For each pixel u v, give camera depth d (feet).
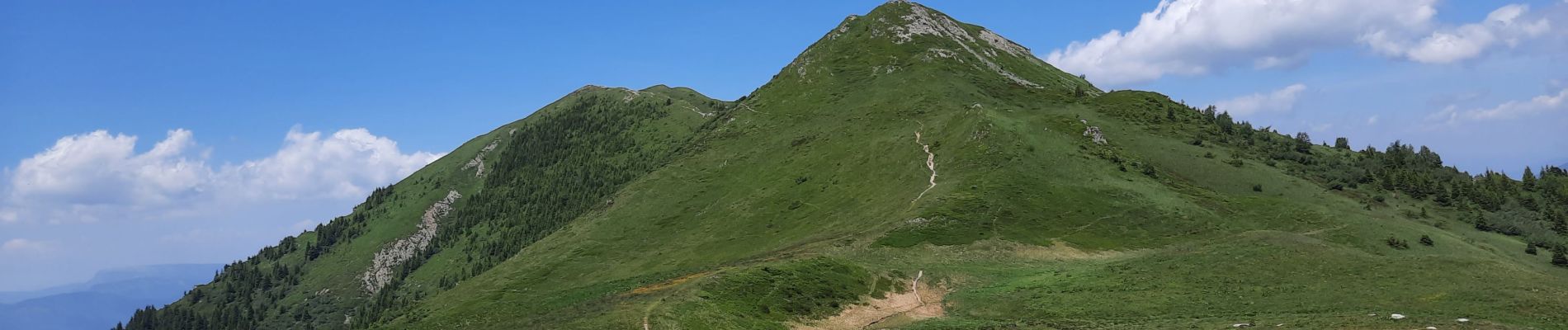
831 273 279.28
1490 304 224.94
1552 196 529.86
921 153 542.16
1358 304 231.91
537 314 259.19
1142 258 313.53
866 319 248.11
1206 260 292.20
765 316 233.96
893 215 415.44
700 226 583.17
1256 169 518.37
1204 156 542.57
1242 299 245.04
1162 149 550.36
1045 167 456.86
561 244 622.95
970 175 451.53
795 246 396.57
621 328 206.49
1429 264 266.36
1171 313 235.61
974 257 333.83
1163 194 430.20
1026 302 257.14
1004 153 473.67
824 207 524.52
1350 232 360.69
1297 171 532.32
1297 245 301.84
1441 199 491.72
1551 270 332.60
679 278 306.96
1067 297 259.19
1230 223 386.73
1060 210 396.37
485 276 600.80
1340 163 562.25
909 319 248.11
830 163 623.36
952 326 226.99
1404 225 388.37
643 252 554.05
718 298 237.04
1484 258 300.81
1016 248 345.31
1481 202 501.15
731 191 650.02
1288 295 244.83
